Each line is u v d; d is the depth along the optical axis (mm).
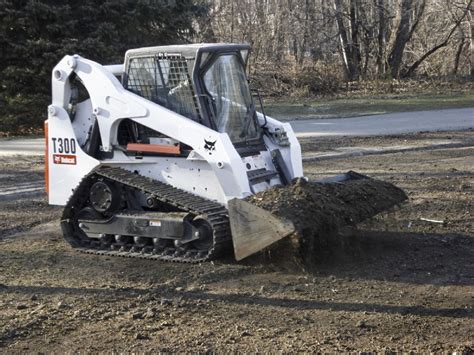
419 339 5562
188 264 7723
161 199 7875
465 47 44438
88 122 8820
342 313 6195
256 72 35875
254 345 5434
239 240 7258
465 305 6379
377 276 7285
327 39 41531
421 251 8188
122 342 5531
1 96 21359
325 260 7820
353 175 9086
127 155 8438
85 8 21359
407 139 18656
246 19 37500
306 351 5305
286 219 7023
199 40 33062
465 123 21953
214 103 8109
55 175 8914
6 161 16031
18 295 6781
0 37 20453
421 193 11578
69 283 7176
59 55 20375
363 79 40062
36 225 9961
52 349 5414
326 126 22047
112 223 8219
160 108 8062
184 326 5895
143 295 6742
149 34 23531
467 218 9789
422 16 42750
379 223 9008
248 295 6723
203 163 7938
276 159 8586
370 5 41656
